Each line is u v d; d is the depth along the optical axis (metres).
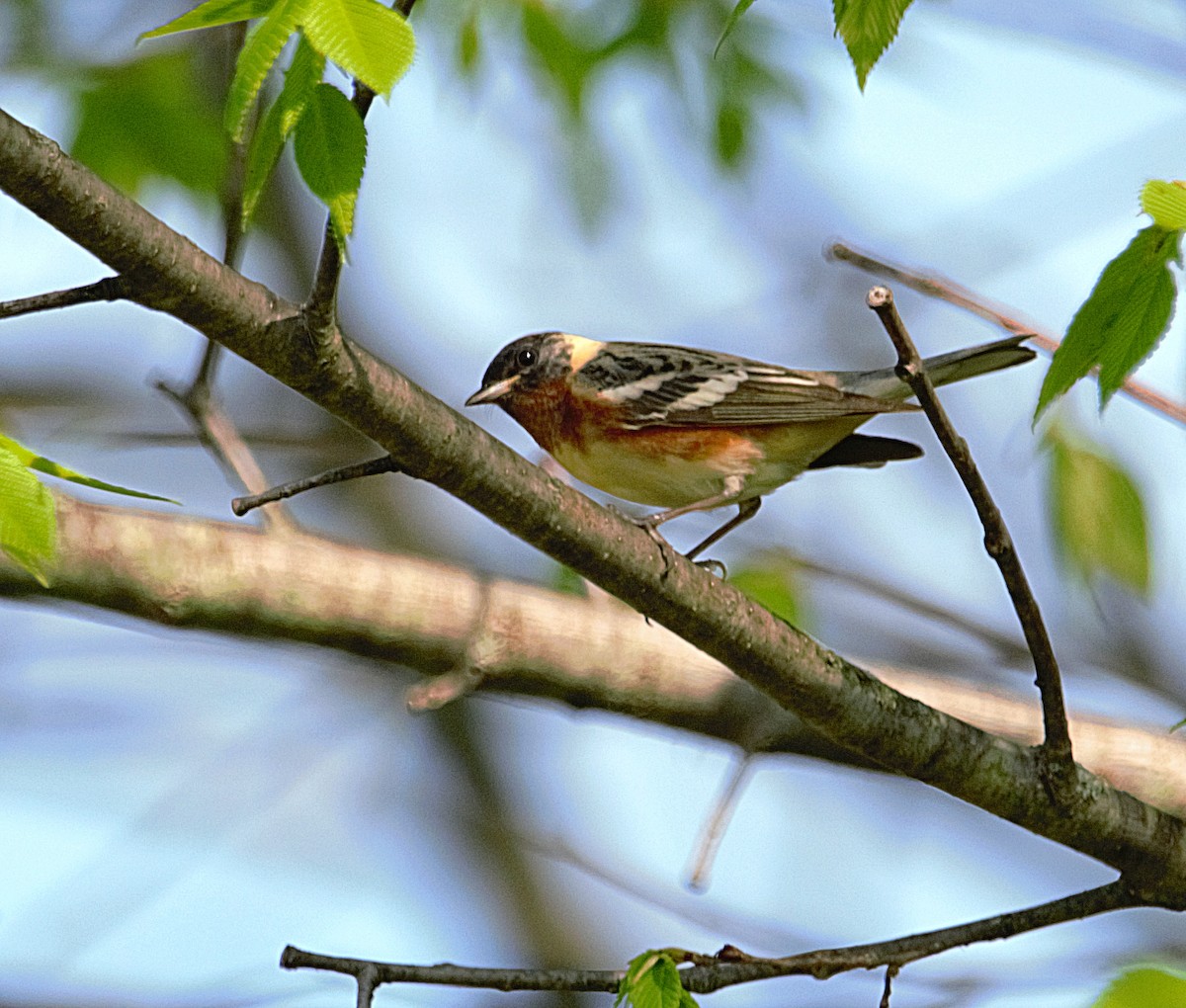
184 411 9.39
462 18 12.06
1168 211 5.61
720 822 8.71
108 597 9.04
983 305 10.05
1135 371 6.08
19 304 5.88
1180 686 14.60
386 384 6.51
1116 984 6.60
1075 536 10.59
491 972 7.07
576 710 10.23
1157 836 7.80
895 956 7.42
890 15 6.06
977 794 7.80
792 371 12.00
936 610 12.83
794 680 7.62
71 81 11.51
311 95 5.11
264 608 9.35
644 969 6.66
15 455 5.54
